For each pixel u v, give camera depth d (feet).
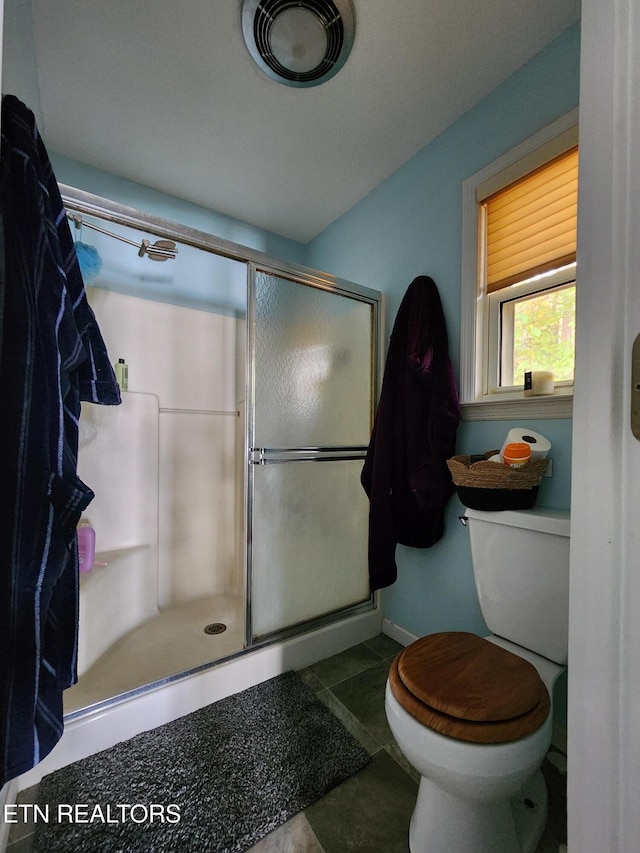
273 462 4.91
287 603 5.04
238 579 7.02
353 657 5.13
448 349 4.78
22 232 1.87
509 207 4.25
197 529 6.70
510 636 3.51
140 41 3.72
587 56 1.36
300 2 3.37
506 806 2.59
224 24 3.56
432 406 4.53
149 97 4.38
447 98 4.40
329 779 3.25
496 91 4.26
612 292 1.27
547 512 3.43
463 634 3.31
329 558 5.50
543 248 3.93
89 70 4.02
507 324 4.42
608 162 1.29
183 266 6.28
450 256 4.84
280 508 5.00
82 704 3.80
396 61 3.91
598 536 1.29
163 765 3.40
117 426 5.92
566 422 3.63
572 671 1.37
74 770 3.35
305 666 4.92
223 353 7.00
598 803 1.26
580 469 1.36
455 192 4.76
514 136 4.10
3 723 1.69
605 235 1.30
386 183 5.81
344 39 3.67
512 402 4.00
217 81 4.16
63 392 2.10
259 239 7.18
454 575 4.71
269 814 2.96
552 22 3.56
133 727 3.73
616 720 1.22
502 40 3.72
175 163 5.49
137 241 5.24
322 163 5.49
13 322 1.77
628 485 1.21
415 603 5.25
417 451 4.50
